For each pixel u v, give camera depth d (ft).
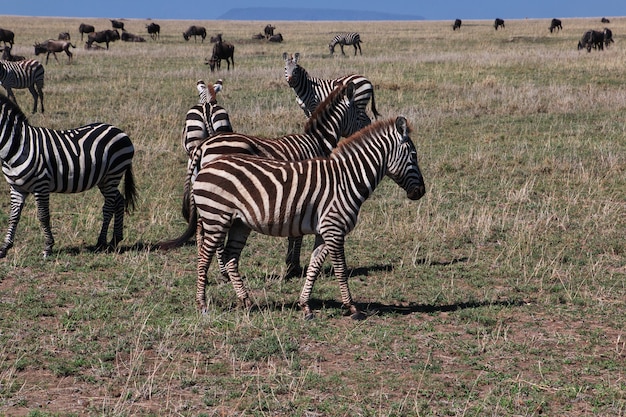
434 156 68.69
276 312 34.78
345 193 33.42
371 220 50.57
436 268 42.16
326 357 29.89
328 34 289.94
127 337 31.32
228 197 32.81
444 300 37.17
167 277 39.75
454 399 26.37
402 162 35.37
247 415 24.90
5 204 53.26
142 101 97.55
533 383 27.68
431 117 85.56
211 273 40.60
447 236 47.47
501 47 193.77
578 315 35.27
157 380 27.45
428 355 30.12
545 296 37.83
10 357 29.22
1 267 40.65
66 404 25.52
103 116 85.92
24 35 278.26
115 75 125.80
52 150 42.34
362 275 40.93
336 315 34.73
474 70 126.21
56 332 31.94
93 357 29.25
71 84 114.32
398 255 44.39
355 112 44.70
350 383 27.50
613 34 253.24
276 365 29.01
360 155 34.06
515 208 53.62
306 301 34.30
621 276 40.88
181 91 107.24
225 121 44.68
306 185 32.89
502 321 34.24
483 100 95.55
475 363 29.40
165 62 156.66
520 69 127.03
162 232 48.29
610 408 25.86
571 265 42.16
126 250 44.70
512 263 42.98
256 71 130.93
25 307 34.86
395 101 97.14
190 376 27.76
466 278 40.75
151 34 285.23
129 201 46.68
